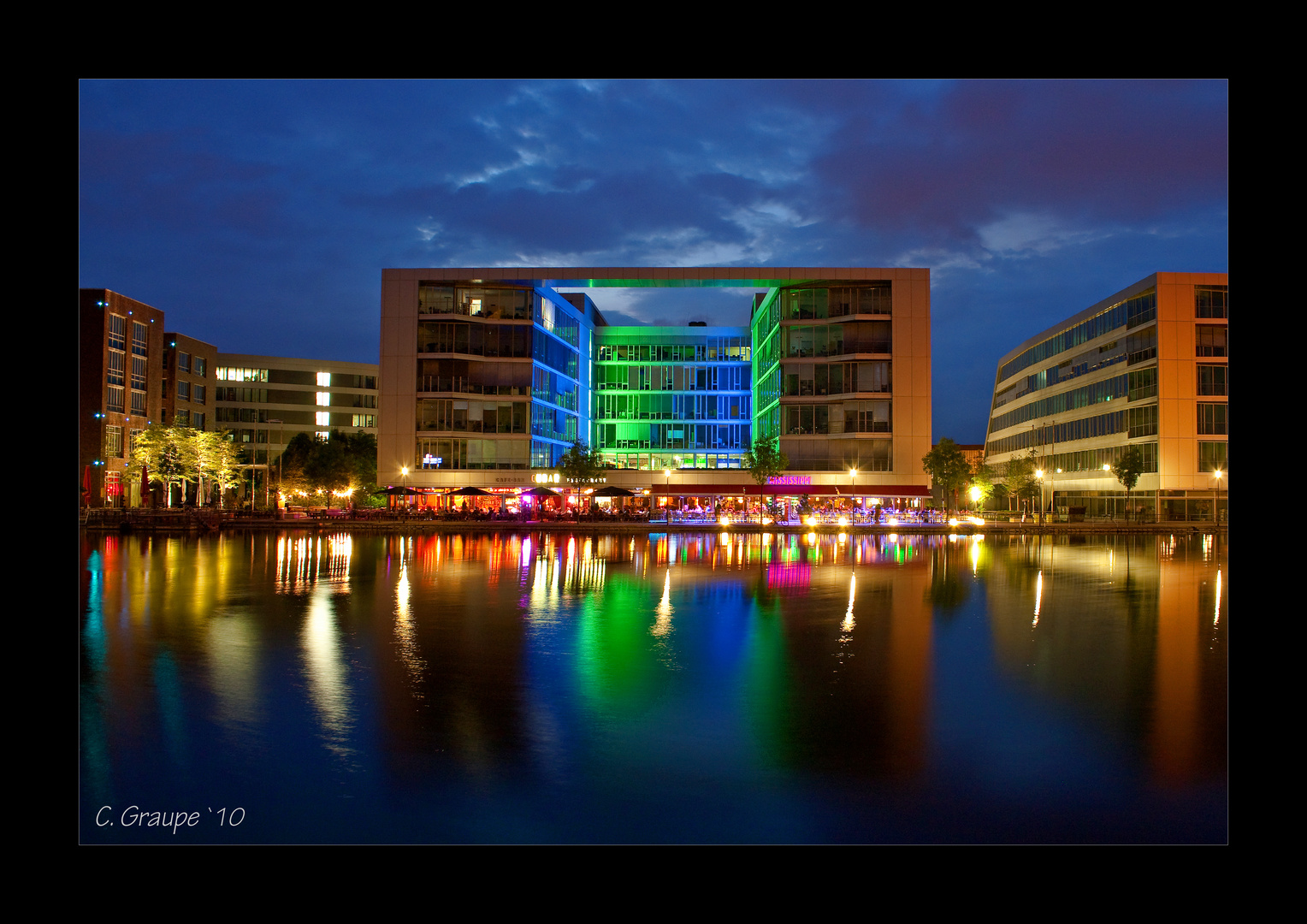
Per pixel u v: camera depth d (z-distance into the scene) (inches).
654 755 428.5
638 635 744.3
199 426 4015.8
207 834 336.5
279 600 956.0
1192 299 2910.9
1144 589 1101.7
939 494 3329.2
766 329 3518.7
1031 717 493.0
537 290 3238.2
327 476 3073.3
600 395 4010.8
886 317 3085.6
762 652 671.1
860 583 1157.1
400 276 3144.7
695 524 2546.8
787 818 355.3
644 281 3159.5
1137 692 547.8
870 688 557.0
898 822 352.8
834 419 3100.4
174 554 1581.0
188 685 554.9
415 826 344.2
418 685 557.3
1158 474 2893.7
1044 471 3408.0
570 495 3093.0
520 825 346.6
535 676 585.0
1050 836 339.9
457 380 3142.2
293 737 451.2
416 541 2006.6
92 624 789.9
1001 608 914.7
